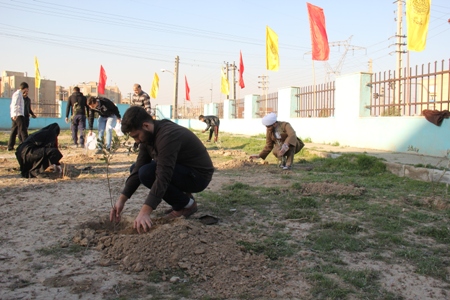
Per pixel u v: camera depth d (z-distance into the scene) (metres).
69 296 2.51
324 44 14.18
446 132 9.07
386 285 2.81
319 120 14.21
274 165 8.64
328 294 2.62
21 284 2.66
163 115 37.16
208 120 15.31
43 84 44.81
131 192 3.75
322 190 5.75
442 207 4.99
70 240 3.53
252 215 4.50
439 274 2.98
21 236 3.64
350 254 3.38
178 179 3.78
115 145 4.50
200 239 3.20
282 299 2.55
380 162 8.12
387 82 11.19
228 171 7.83
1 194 5.37
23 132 10.82
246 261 3.05
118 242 3.22
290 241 3.66
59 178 6.69
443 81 9.29
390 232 3.97
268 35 16.80
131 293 2.56
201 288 2.64
